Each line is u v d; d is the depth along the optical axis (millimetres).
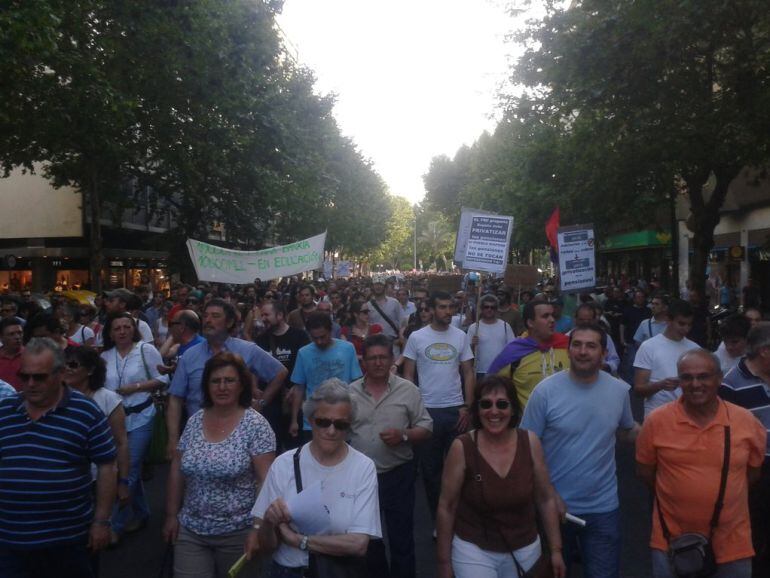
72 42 19844
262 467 4855
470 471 4512
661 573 4723
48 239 36000
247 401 5004
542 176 24859
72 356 5930
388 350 6129
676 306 7184
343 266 45625
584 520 5176
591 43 17203
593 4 17172
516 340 6887
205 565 4863
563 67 17781
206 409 5016
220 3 23672
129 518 7883
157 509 8664
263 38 25703
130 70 21922
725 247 35031
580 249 13633
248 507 4852
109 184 29516
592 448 5184
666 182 20203
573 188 22141
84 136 20578
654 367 7219
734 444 4586
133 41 21328
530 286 19750
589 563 5184
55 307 11883
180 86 23422
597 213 22625
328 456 4301
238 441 4852
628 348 15789
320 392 4266
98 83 18641
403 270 140875
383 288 13961
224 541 4816
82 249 36281
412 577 6199
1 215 35594
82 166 25781
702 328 13297
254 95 26266
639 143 18297
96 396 6039
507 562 4504
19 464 4711
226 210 32656
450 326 7996
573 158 22375
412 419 6184
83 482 4875
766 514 5574
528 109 19594
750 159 17391
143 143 25656
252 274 17672
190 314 8562
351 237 59219
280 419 8688
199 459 4809
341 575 4125
